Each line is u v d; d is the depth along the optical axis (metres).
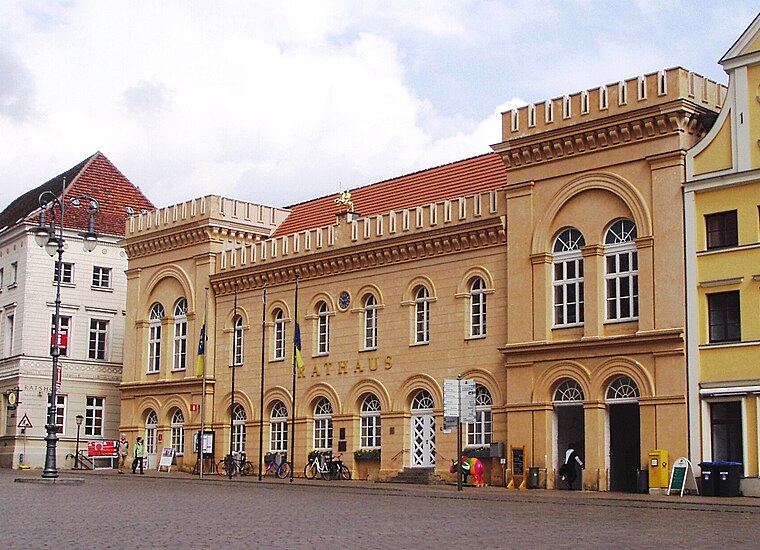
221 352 58.44
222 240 60.00
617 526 22.86
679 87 39.66
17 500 29.83
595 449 40.78
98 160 76.81
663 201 40.06
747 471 36.88
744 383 37.25
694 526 23.16
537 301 43.50
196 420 58.72
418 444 48.47
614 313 41.59
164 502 30.12
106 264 72.38
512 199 44.94
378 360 50.28
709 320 38.69
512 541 19.16
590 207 42.38
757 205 37.84
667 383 39.09
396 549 17.58
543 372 42.88
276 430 55.22
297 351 50.72
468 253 46.94
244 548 17.44
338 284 52.75
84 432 69.88
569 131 42.75
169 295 62.09
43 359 68.88
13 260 71.25
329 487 42.31
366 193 58.84
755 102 38.31
